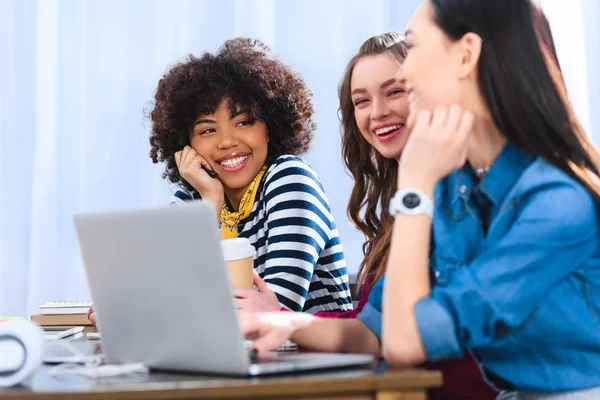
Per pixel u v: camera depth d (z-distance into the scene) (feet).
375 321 6.06
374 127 7.95
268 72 9.25
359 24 13.37
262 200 8.84
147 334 4.96
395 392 4.24
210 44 13.41
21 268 13.43
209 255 4.48
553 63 5.42
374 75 7.91
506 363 5.21
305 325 5.80
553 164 5.20
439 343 4.88
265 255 8.75
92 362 5.33
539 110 5.22
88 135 13.46
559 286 5.08
